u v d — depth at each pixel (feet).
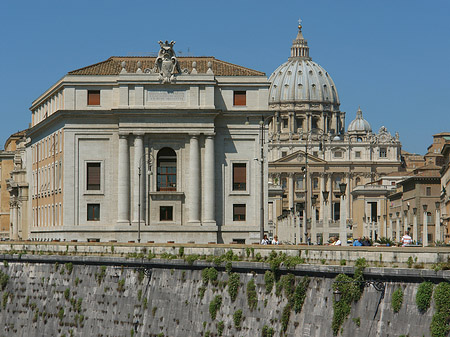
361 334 254.88
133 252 376.68
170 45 552.00
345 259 270.05
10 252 452.35
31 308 433.07
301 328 280.92
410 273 241.14
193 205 547.08
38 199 645.92
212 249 334.03
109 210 552.82
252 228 551.18
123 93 549.54
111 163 553.64
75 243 410.93
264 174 554.87
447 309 231.09
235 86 558.56
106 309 385.91
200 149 550.77
